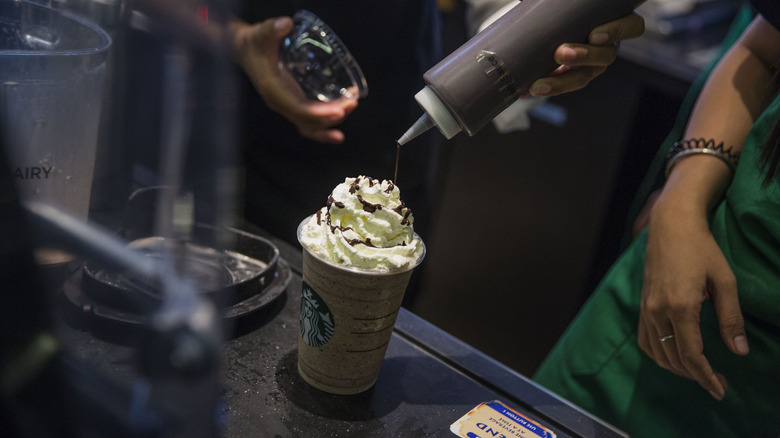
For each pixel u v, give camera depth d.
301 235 0.69
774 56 1.00
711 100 1.03
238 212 1.04
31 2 0.58
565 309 2.33
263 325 0.81
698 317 0.87
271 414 0.68
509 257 2.46
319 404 0.71
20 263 0.40
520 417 0.75
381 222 0.67
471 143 2.63
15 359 0.41
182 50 0.47
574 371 1.14
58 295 0.52
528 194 2.60
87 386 0.45
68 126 0.56
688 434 1.01
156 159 0.52
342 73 1.17
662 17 2.33
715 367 0.98
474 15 1.29
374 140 1.38
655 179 1.23
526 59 0.71
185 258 0.50
